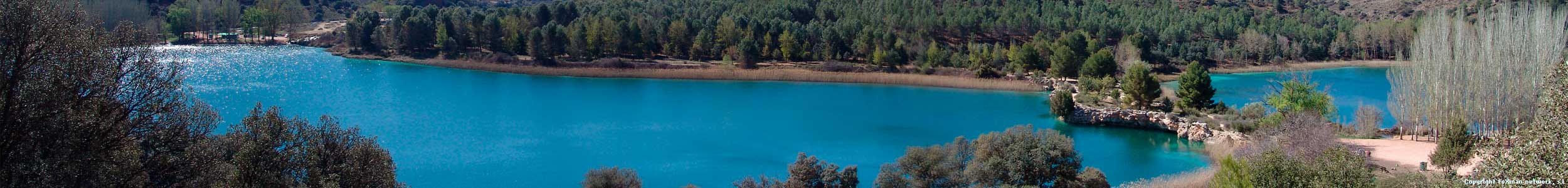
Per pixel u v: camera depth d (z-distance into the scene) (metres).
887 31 184.00
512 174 69.06
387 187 38.69
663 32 192.25
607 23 183.38
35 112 26.45
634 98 124.19
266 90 123.62
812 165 52.59
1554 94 30.22
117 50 29.56
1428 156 65.94
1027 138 54.44
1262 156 44.19
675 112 107.50
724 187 64.94
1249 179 42.16
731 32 184.12
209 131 34.34
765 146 82.25
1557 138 29.11
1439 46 77.81
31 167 26.72
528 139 84.62
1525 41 74.81
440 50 191.50
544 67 165.50
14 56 26.25
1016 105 116.00
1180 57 183.12
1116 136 88.56
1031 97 125.75
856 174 53.09
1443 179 38.91
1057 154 52.78
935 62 161.38
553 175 68.81
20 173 26.52
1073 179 53.88
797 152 79.50
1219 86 149.12
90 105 27.78
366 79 143.25
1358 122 85.50
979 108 112.94
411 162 72.75
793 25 193.50
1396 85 92.56
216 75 138.38
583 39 178.00
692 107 113.88
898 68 159.88
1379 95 134.12
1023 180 52.91
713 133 89.50
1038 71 152.00
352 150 37.84
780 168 71.75
